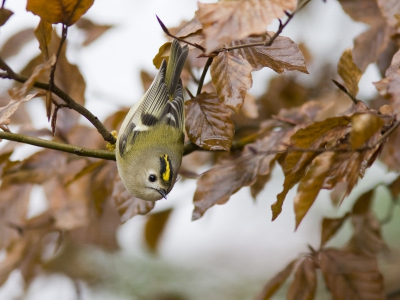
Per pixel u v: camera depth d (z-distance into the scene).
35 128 9.31
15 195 9.83
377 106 9.70
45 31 6.76
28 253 10.73
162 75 8.84
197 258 18.17
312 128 6.41
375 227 8.89
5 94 10.49
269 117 11.78
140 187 8.89
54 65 6.45
